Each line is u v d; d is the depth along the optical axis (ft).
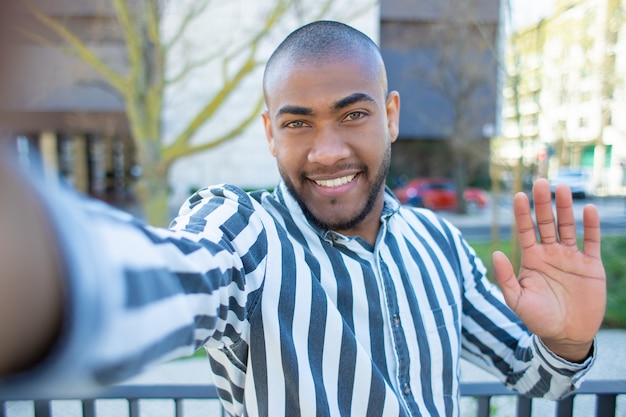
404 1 40.24
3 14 1.20
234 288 2.84
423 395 3.60
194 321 2.05
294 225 3.73
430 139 63.16
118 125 37.11
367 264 3.73
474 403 11.51
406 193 54.29
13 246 1.22
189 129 22.13
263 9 23.24
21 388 1.24
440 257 4.27
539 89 21.25
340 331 3.29
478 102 41.16
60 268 1.22
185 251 2.24
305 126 3.53
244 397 3.32
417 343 3.66
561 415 5.25
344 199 3.63
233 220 3.13
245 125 22.33
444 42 37.40
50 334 1.19
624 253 24.12
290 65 3.45
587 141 22.33
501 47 24.16
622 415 10.42
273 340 3.11
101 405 11.87
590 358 3.77
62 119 40.01
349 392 3.23
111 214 1.73
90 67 23.61
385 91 3.87
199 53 30.25
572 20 19.61
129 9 20.83
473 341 4.55
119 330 1.37
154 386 5.15
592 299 3.62
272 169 48.42
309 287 3.33
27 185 1.28
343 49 3.45
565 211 3.70
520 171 23.34
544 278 3.73
